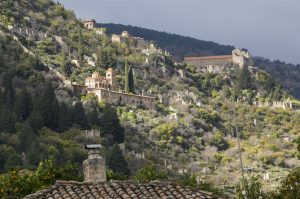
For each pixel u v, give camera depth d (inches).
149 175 2262.6
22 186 2071.9
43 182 2161.7
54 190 1604.3
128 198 1566.2
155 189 1612.9
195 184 2162.9
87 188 1610.5
